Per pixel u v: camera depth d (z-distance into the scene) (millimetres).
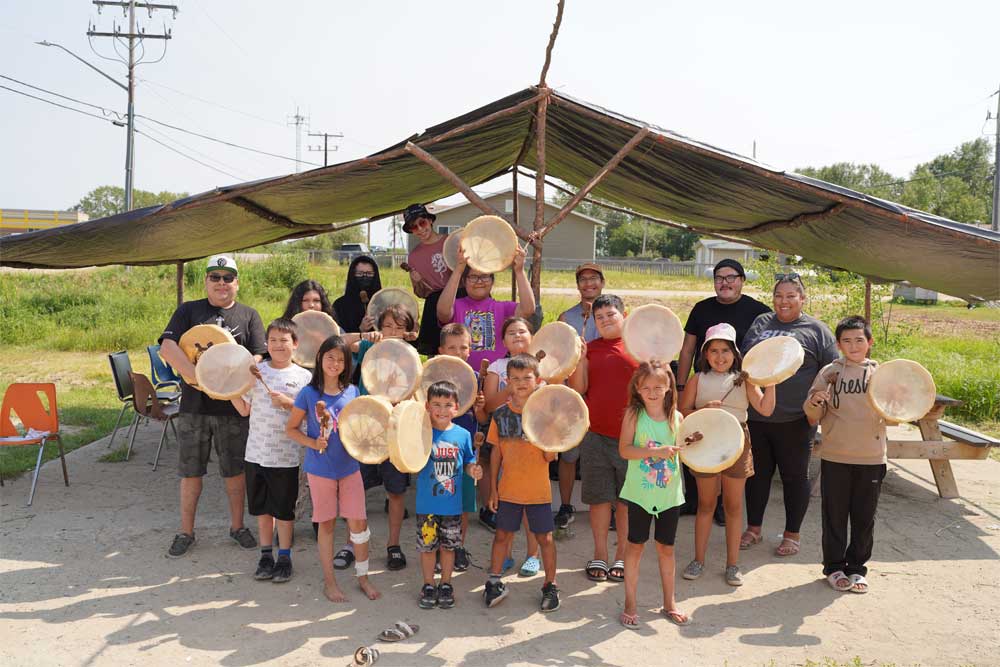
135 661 3984
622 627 4457
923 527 6359
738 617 4621
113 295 21547
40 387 6949
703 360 5172
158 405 7785
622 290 35781
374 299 6543
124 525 6082
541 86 5504
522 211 42062
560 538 5961
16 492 6895
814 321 5605
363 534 4820
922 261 6668
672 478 4527
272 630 4359
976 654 4180
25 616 4480
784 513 6723
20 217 43062
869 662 4082
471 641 4258
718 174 6004
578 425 4469
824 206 6023
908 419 4699
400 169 6523
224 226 7340
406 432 4324
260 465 4980
